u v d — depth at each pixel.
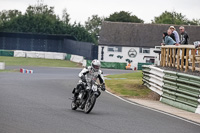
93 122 22.39
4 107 26.84
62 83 51.00
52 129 19.48
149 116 26.73
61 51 151.50
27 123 20.83
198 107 30.97
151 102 37.09
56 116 23.92
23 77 61.06
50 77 64.56
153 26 165.25
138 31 163.38
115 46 159.25
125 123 22.80
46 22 192.12
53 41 151.88
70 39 149.12
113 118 24.52
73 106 27.69
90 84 27.03
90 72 27.03
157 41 160.12
